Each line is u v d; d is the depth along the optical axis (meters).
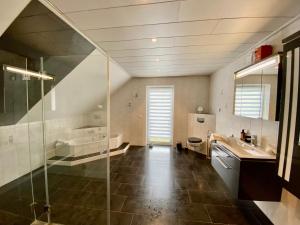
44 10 1.40
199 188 2.60
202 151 4.30
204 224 1.83
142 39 2.09
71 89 3.11
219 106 3.79
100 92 2.73
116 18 1.56
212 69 3.90
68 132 3.48
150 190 2.53
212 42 2.17
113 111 5.20
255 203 2.10
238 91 2.55
